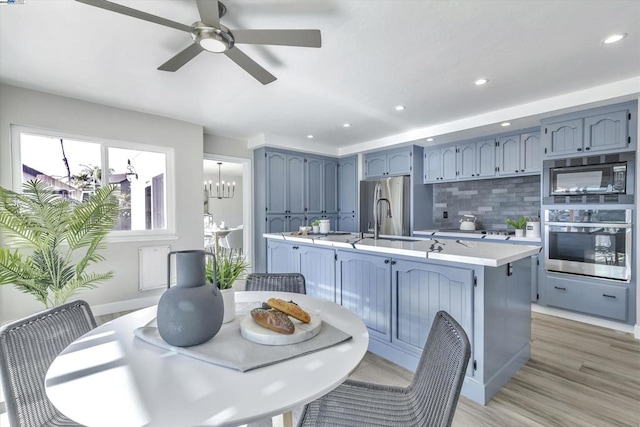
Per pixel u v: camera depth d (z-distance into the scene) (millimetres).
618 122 2930
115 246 3488
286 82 2814
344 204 5887
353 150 5527
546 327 3061
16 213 2436
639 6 1769
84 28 1967
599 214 3035
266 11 1809
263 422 1691
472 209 4816
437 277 2074
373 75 2674
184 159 3998
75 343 1070
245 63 1992
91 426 660
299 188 5352
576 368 2264
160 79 2738
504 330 2068
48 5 1732
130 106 3438
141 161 3746
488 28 1992
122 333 1162
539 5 1769
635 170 2834
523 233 3803
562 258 3285
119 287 3516
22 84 2836
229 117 3861
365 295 2580
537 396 1931
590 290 3092
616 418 1721
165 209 3906
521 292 2297
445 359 1003
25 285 2502
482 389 1841
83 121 3238
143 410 710
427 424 971
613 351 2531
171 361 939
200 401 743
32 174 3074
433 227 5312
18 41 2107
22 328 1108
